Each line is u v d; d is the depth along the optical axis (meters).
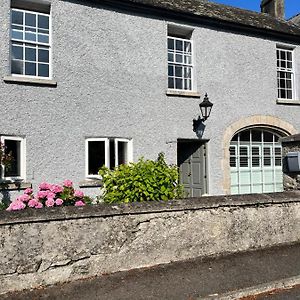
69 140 9.08
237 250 6.21
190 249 5.82
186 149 11.98
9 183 8.20
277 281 5.05
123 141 9.87
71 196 6.68
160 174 6.37
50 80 8.90
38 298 4.45
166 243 5.63
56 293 4.59
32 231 4.76
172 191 6.40
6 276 4.57
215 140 11.31
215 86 11.44
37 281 4.74
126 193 6.12
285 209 6.82
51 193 6.42
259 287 4.87
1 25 8.48
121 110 9.84
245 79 12.02
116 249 5.27
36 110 8.73
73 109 9.19
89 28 9.53
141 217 5.47
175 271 5.34
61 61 9.12
